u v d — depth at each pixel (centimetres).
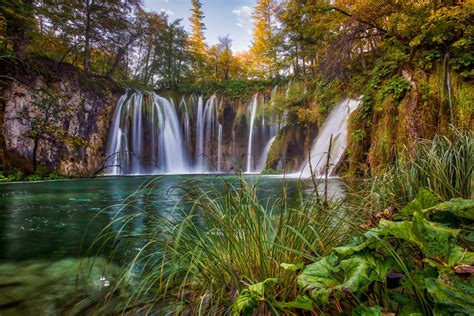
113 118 1673
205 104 2059
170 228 159
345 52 1071
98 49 1878
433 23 677
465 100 605
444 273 69
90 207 478
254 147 1950
